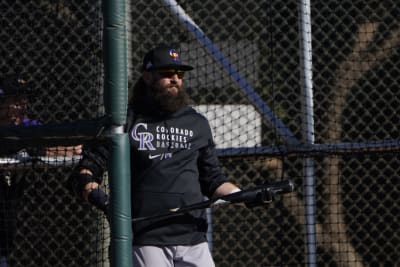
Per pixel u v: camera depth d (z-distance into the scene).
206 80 25.75
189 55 25.69
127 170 15.18
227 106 25.94
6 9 23.75
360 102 27.38
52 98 22.53
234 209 28.75
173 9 24.92
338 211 27.42
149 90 18.56
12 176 20.92
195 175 18.50
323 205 27.72
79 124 15.23
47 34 23.27
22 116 20.95
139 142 18.08
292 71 26.97
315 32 27.31
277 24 26.95
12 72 23.27
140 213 18.00
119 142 15.13
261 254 28.28
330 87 27.41
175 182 18.11
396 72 27.69
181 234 18.11
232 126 25.92
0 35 23.64
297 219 27.50
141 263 17.92
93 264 22.20
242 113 25.92
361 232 28.20
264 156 23.31
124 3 15.05
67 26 22.91
